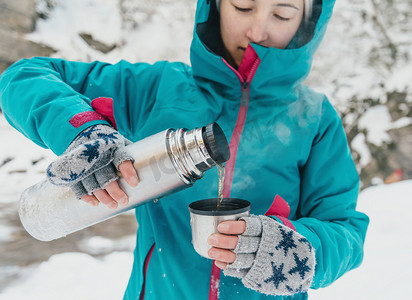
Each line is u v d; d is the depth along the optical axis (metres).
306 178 1.06
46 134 0.82
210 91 1.03
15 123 0.97
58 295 2.41
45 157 4.46
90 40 5.83
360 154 5.57
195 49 1.03
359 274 2.77
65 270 2.68
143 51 6.14
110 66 1.14
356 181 1.08
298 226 0.86
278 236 0.73
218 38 1.09
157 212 1.01
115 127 0.82
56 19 5.56
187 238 0.97
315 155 1.04
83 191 0.71
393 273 2.75
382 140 5.64
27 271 2.62
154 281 1.00
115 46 6.01
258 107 1.02
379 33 6.20
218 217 0.72
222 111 1.03
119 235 3.26
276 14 0.96
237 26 1.00
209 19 1.07
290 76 1.00
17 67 1.03
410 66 5.96
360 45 6.13
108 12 6.03
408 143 5.62
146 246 1.03
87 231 3.27
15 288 2.43
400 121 5.71
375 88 5.85
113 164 0.75
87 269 2.72
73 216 0.83
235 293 0.94
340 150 1.06
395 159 5.61
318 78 5.99
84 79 1.09
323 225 0.93
